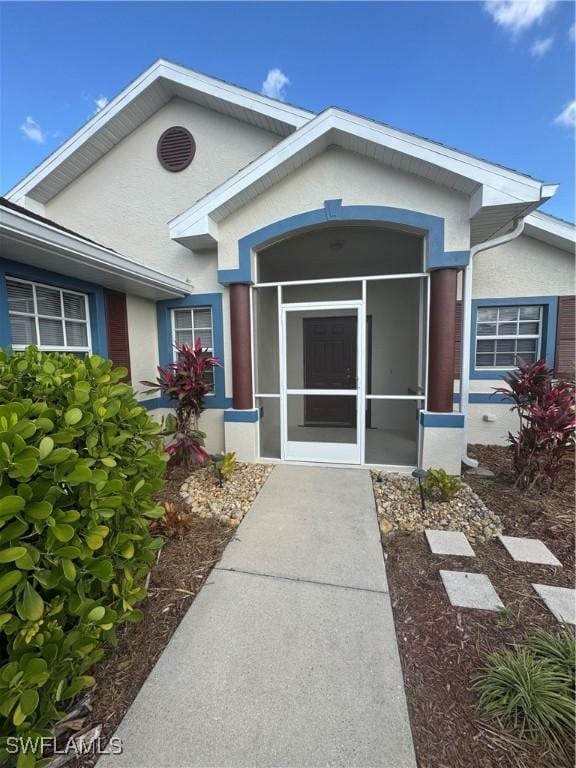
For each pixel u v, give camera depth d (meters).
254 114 5.77
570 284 5.89
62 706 1.71
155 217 6.38
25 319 4.03
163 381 5.30
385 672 1.89
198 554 3.03
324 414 6.84
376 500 4.05
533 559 2.89
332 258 6.93
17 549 1.35
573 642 1.96
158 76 5.84
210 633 2.18
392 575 2.74
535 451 4.10
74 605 1.66
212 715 1.67
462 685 1.80
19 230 3.00
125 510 2.09
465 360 4.90
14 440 1.44
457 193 4.34
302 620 2.28
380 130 4.14
